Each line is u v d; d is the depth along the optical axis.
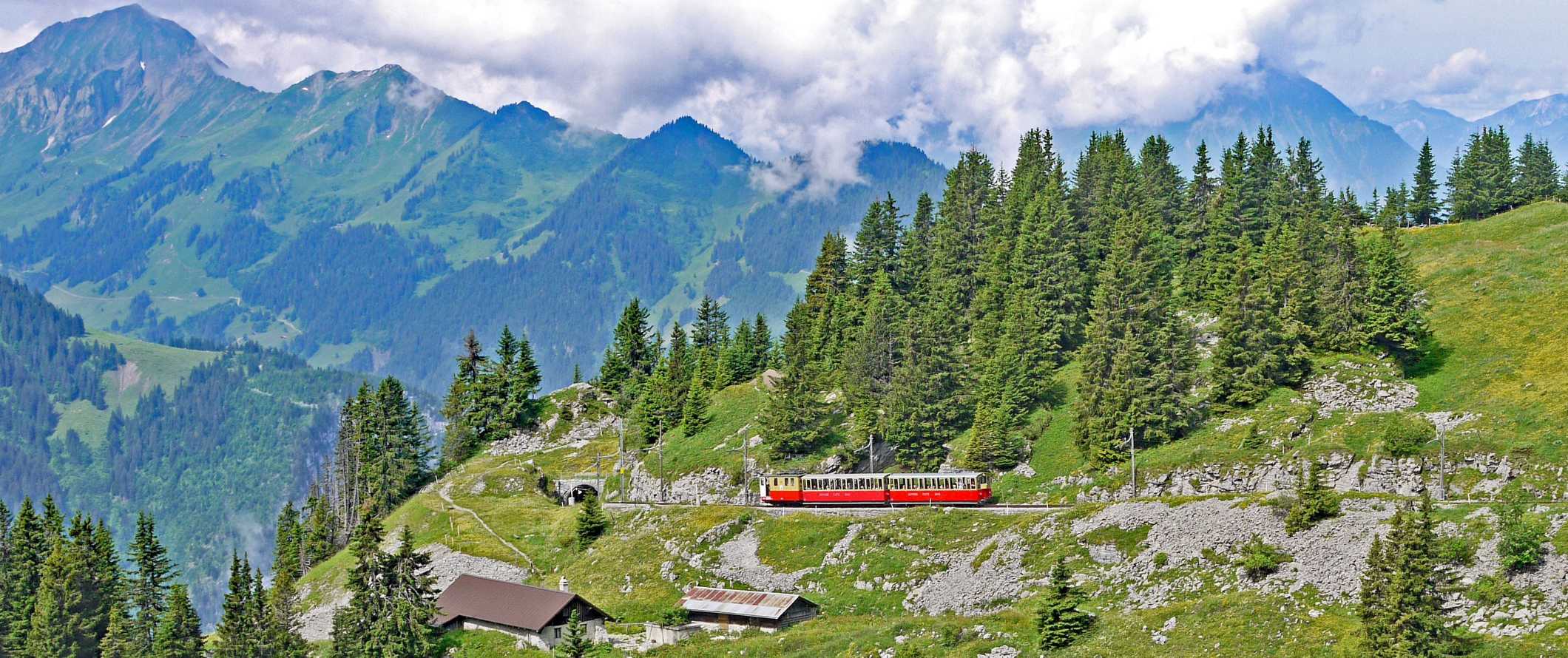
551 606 128.38
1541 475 123.81
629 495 188.38
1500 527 100.31
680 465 186.38
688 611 128.12
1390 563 89.19
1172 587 112.00
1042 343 177.00
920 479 149.88
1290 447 141.88
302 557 198.88
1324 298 164.75
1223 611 101.12
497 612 130.50
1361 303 161.88
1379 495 113.69
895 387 174.00
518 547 162.25
